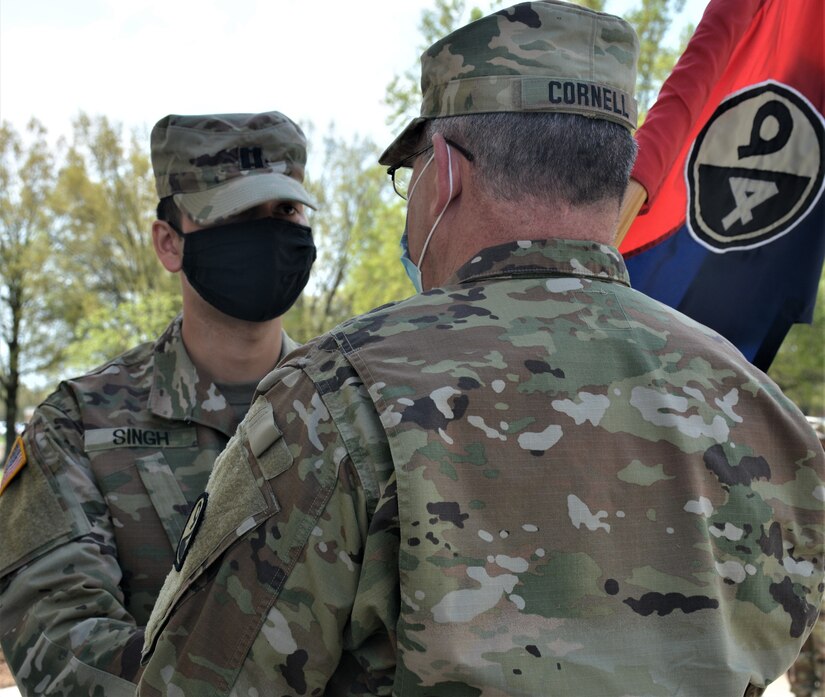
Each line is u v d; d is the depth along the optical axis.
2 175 23.30
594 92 1.11
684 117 1.91
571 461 0.96
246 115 2.12
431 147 1.19
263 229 2.08
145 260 23.80
